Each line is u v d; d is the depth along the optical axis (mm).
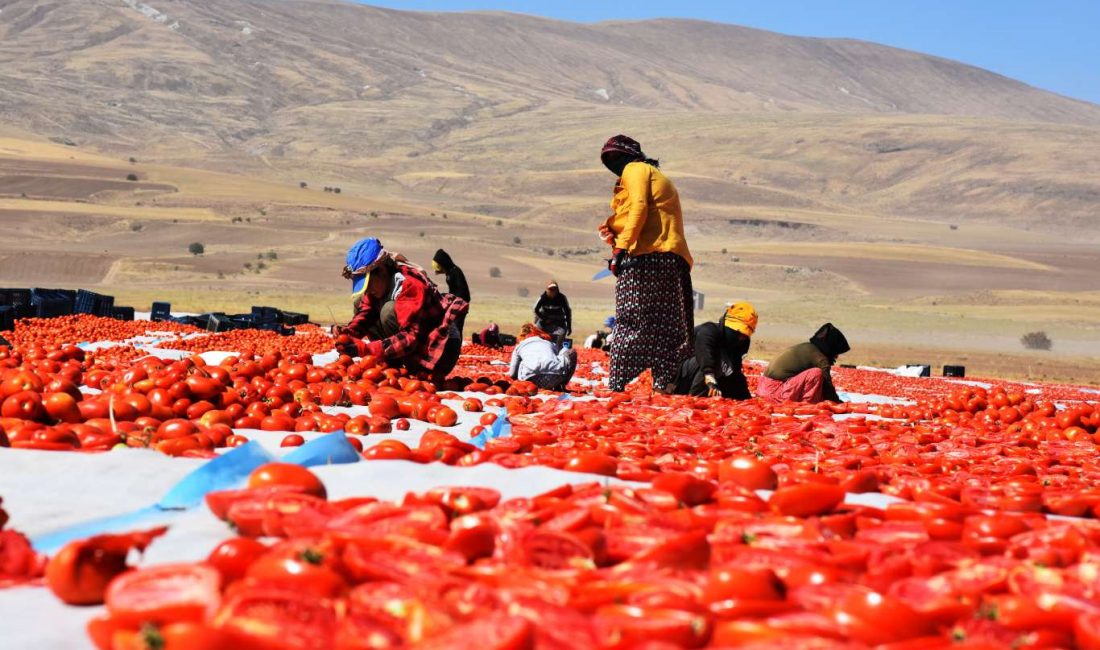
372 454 5523
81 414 6809
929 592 3143
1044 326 95375
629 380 13047
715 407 10516
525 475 5180
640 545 3635
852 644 2637
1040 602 3002
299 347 20656
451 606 2684
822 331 14359
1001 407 12148
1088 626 2783
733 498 4477
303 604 2701
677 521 3961
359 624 2598
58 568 3234
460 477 5125
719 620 2809
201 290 120625
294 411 8297
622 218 12930
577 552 3406
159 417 7184
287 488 4199
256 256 171875
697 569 3373
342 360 11406
